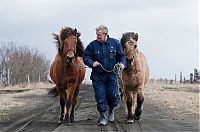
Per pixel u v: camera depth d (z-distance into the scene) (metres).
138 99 12.51
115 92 11.92
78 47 12.51
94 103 20.56
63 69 12.34
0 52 53.88
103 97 11.79
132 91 12.52
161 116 14.23
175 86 42.66
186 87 40.44
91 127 11.56
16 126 12.25
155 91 31.78
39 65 59.12
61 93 12.84
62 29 12.32
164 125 11.95
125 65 12.09
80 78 12.90
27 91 36.34
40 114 15.77
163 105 18.72
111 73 11.85
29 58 56.38
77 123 12.43
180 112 15.56
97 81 11.84
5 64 53.59
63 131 10.92
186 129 11.22
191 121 12.89
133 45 12.02
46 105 20.52
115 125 11.91
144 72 12.43
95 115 14.59
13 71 53.97
